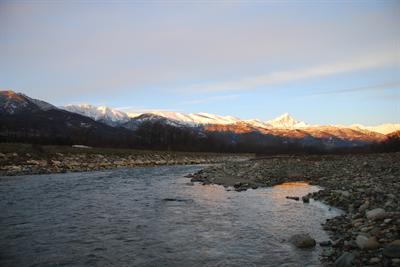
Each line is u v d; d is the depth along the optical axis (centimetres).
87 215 2211
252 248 1512
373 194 2345
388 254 1195
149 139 17300
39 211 2331
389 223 1530
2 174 4822
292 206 2458
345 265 1180
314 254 1397
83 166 6575
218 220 2055
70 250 1502
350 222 1748
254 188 3519
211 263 1343
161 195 3092
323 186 3553
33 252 1476
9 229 1845
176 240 1650
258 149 19038
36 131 18762
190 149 16850
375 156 6662
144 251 1491
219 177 4509
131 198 2914
